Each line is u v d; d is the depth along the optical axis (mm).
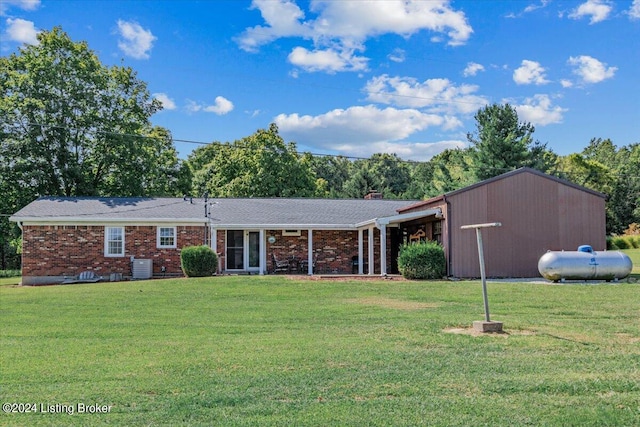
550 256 19219
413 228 25688
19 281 28234
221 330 10773
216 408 5742
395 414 5430
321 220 26438
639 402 5719
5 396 6297
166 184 39906
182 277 23781
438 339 9305
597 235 22422
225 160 44875
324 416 5402
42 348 9109
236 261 26828
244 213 27234
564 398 5898
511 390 6211
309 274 25203
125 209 26375
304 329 10719
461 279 20812
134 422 5363
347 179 68562
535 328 10219
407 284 18703
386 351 8398
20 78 34000
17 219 24359
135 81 39312
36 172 34281
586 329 10109
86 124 35656
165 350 8820
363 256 27562
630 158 63844
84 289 19047
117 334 10430
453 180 46031
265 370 7324
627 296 14992
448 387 6367
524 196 22047
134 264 24625
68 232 24828
